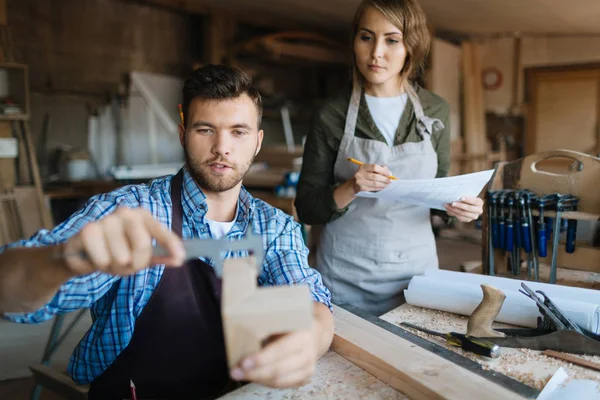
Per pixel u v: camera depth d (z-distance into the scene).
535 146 6.55
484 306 1.16
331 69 7.44
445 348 1.03
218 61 5.87
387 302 1.75
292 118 6.91
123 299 1.06
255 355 0.60
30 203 4.18
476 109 6.47
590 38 6.00
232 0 5.44
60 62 4.94
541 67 6.39
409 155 1.68
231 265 0.68
